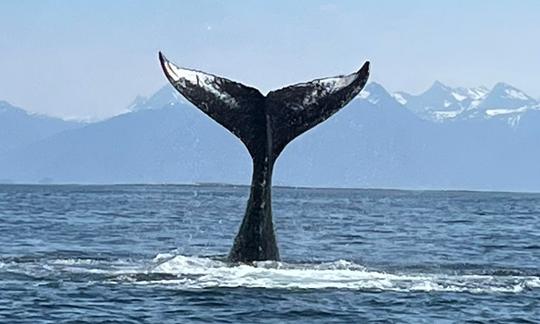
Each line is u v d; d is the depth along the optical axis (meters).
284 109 60.97
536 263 82.44
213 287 60.56
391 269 69.62
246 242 63.25
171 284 61.72
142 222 136.12
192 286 60.91
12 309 57.06
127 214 164.12
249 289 60.16
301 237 107.06
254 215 62.72
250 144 61.31
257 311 56.25
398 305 58.66
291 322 54.72
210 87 61.00
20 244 92.31
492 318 57.00
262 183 62.03
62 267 69.00
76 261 72.38
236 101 61.06
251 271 62.88
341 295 59.94
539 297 61.97
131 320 54.94
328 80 61.22
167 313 56.03
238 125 61.09
